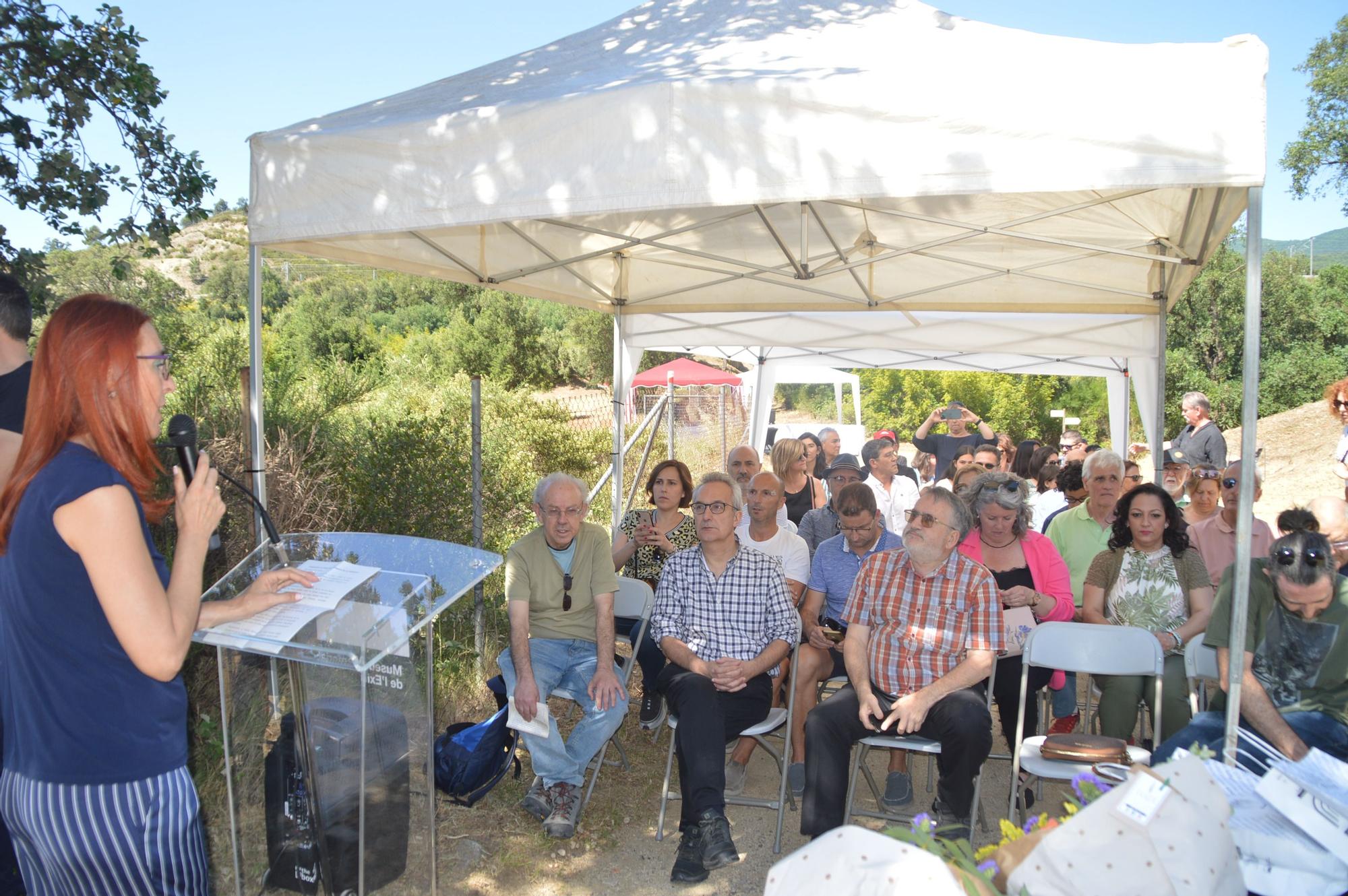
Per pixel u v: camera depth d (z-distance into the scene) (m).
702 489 4.17
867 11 4.51
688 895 3.55
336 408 7.26
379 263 5.04
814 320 7.88
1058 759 3.52
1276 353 25.28
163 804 1.98
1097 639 3.82
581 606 4.37
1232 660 2.95
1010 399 23.97
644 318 7.72
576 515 4.26
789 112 3.11
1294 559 3.25
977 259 5.96
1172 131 2.80
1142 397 7.03
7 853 2.57
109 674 1.88
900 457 8.60
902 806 4.17
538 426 12.49
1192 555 4.41
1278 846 2.06
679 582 4.24
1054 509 6.70
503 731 4.18
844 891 1.47
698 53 4.02
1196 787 1.75
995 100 2.94
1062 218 5.01
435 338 28.88
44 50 4.74
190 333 6.83
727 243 5.82
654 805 4.37
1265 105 2.76
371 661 2.31
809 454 7.64
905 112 3.00
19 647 1.87
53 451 1.86
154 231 5.32
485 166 3.46
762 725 3.98
